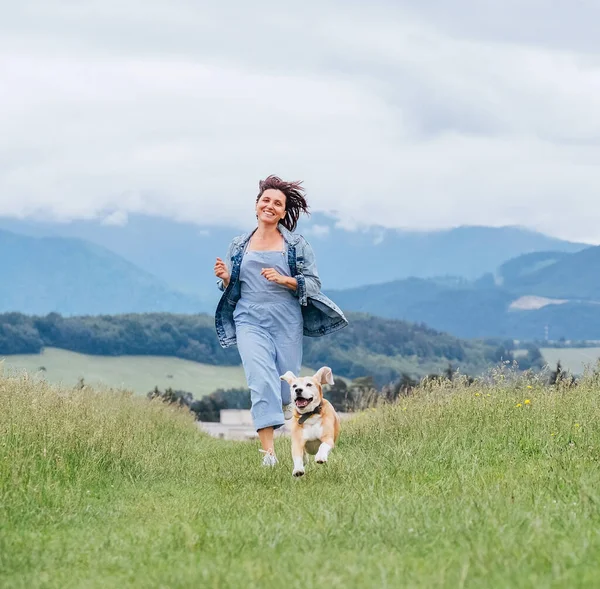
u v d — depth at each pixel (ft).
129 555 21.79
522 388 50.65
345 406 71.36
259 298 43.60
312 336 45.55
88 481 34.88
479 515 22.57
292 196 44.93
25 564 21.30
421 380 56.95
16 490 29.50
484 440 39.70
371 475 33.65
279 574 18.07
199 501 30.45
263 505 27.96
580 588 16.11
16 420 39.88
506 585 16.26
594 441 36.19
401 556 19.75
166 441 54.13
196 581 18.08
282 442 59.57
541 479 28.91
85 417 45.16
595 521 22.13
